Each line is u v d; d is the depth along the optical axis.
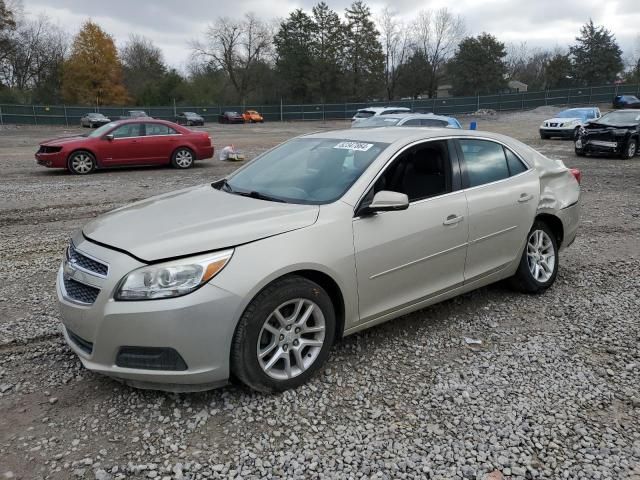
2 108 48.62
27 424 2.98
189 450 2.78
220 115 58.81
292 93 73.62
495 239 4.43
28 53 71.56
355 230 3.49
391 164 3.85
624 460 2.72
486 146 4.61
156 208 3.71
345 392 3.33
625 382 3.47
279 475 2.61
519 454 2.77
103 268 3.03
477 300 4.88
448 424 3.02
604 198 10.36
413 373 3.58
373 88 73.69
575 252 6.56
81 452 2.75
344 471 2.63
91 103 69.75
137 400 3.22
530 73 95.44
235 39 76.94
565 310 4.66
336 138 4.42
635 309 4.68
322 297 3.34
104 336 2.95
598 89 56.94
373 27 72.44
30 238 7.24
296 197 3.75
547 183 5.01
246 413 3.10
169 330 2.88
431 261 3.95
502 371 3.61
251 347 3.08
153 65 86.06
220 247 3.03
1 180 12.70
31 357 3.75
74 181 12.59
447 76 78.94
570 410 3.16
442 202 4.02
